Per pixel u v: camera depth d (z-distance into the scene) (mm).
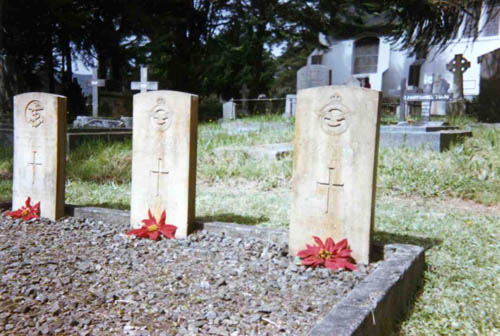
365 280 2842
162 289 2945
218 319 2469
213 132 11883
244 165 8328
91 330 2334
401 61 26406
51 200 4895
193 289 2953
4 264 3373
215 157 8945
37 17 19000
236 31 24156
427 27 16516
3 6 17609
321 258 3463
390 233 4578
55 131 4852
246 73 24391
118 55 23031
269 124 13141
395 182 7023
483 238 4402
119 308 2627
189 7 23188
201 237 4262
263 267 3445
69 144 9203
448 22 16000
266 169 7969
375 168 3553
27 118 4996
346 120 3561
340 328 2141
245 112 20562
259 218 5113
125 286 2986
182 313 2568
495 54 14758
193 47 24531
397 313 2842
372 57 27359
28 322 2406
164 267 3408
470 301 2980
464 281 3301
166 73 25047
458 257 3830
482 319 2742
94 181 7695
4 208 5305
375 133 3480
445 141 8648
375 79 26984
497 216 5492
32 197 5016
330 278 3232
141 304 2688
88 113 21562
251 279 3166
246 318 2496
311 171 3693
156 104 4387
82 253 3727
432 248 4086
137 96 4469
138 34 23141
